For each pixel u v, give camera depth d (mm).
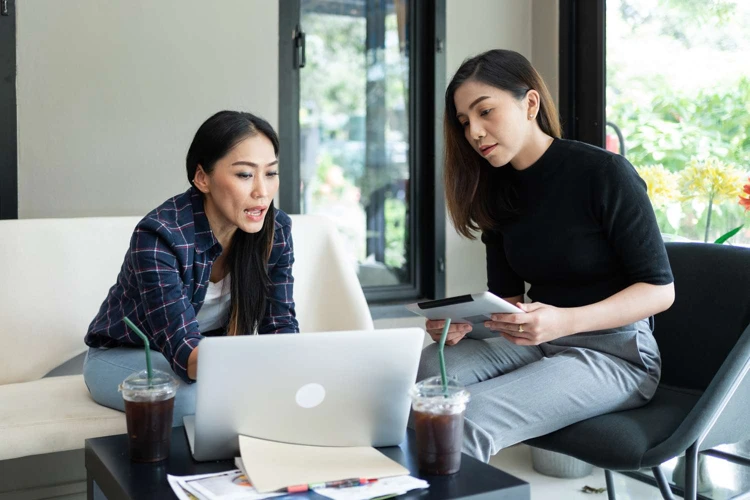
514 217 1864
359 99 2820
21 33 2270
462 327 1783
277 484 1153
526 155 1814
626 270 1731
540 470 2578
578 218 1752
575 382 1673
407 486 1171
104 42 2375
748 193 2291
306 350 1258
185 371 1536
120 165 2416
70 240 2102
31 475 2133
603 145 2805
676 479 2402
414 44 2896
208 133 1621
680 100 2504
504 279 2021
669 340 1861
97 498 1396
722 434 1606
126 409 1297
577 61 2883
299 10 2682
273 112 2633
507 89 1746
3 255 2018
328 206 2793
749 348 1560
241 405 1271
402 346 1305
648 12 2611
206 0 2504
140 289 1615
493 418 1618
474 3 2939
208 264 1711
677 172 2525
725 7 2346
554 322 1614
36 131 2303
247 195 1623
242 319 1759
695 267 1847
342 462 1269
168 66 2463
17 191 2285
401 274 2947
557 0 2926
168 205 1694
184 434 1451
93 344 1856
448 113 1858
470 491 1174
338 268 2371
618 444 1578
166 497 1143
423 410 1235
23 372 2018
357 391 1314
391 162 2895
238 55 2562
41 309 2047
